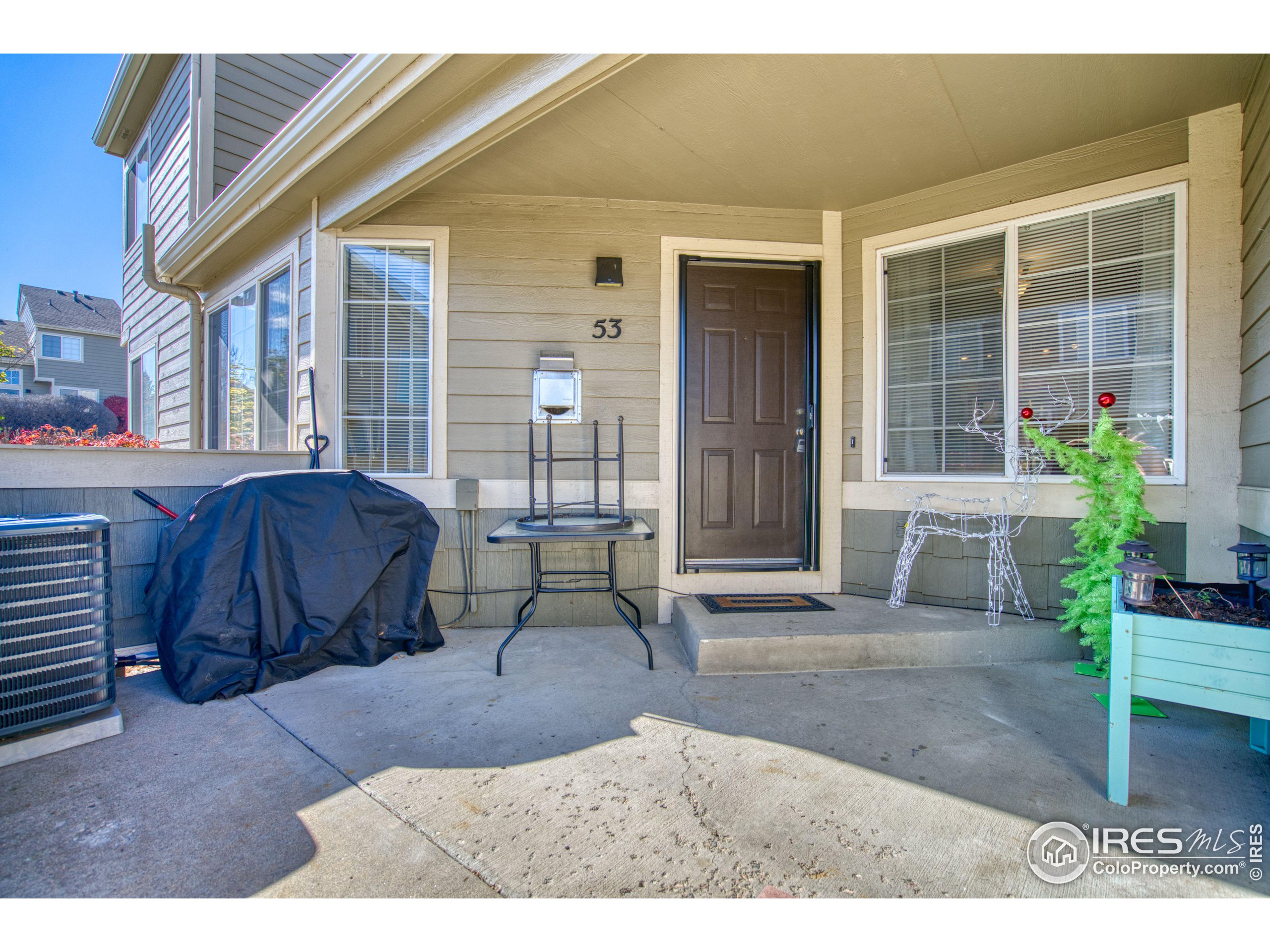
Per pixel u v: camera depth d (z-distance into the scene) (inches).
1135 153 107.0
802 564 140.6
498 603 133.6
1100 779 69.4
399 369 134.6
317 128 111.8
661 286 135.3
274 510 102.8
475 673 104.3
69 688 78.7
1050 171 114.6
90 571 81.3
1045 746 77.4
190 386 206.7
